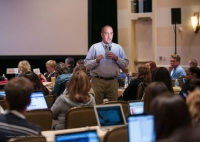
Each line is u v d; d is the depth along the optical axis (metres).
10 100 2.51
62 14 10.96
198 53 10.48
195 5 10.48
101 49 5.99
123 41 11.49
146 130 2.33
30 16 10.89
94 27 11.33
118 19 11.54
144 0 11.17
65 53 11.01
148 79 5.61
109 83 5.97
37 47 10.95
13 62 11.58
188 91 3.84
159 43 11.01
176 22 10.59
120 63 5.93
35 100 4.36
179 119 1.64
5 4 10.88
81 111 3.78
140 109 3.42
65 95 4.06
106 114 3.07
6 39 10.92
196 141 0.96
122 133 2.72
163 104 1.66
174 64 8.16
